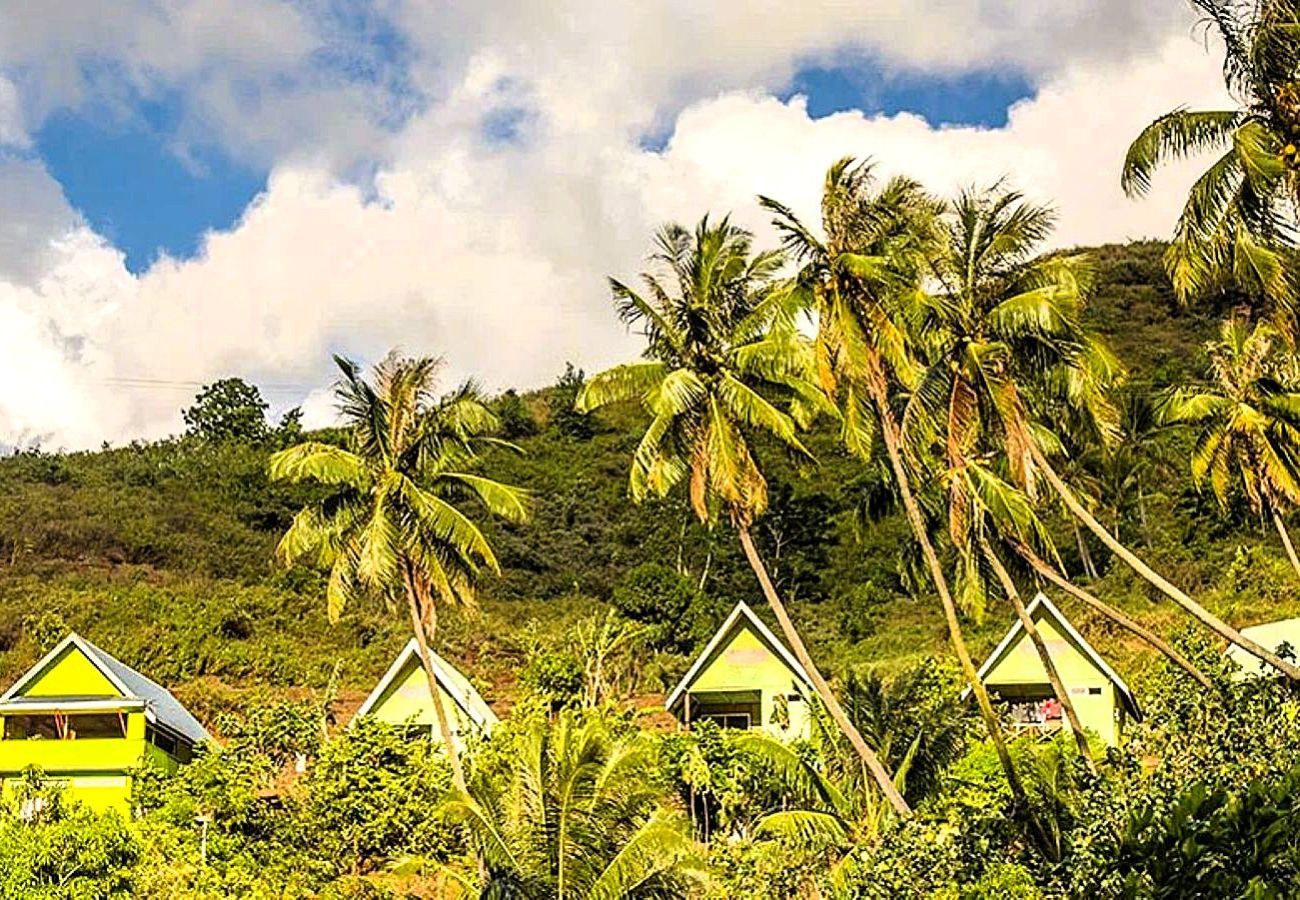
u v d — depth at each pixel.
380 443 35.66
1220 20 24.59
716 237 32.47
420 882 36.38
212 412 104.69
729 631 44.44
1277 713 26.16
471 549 35.12
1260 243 25.41
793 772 32.91
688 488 33.00
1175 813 6.16
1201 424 38.47
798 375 32.12
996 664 43.12
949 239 29.70
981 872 24.34
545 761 29.52
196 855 34.69
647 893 28.39
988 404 28.89
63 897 31.52
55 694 44.62
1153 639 28.09
